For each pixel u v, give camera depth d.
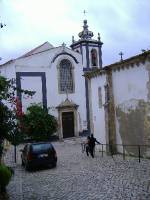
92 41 45.06
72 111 41.09
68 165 20.00
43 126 35.81
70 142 36.88
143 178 13.94
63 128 40.28
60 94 40.25
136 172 15.41
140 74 19.44
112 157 21.31
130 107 20.73
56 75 40.09
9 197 12.56
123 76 21.38
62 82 40.69
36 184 15.05
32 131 35.59
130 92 20.64
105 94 23.31
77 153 26.00
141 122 19.62
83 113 41.84
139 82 19.59
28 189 14.03
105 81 23.84
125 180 13.95
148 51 18.02
